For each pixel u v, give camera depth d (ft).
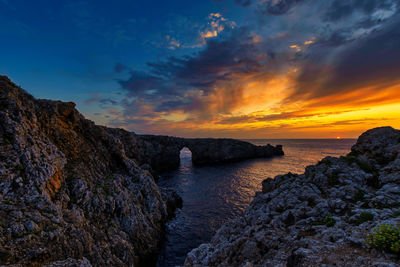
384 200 47.93
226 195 177.37
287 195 64.54
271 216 59.88
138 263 81.20
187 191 194.29
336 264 30.50
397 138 69.77
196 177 260.62
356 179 61.21
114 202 86.43
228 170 307.78
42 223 51.55
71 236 56.49
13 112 63.57
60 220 56.75
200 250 63.52
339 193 56.90
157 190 130.00
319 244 37.40
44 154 66.18
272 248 45.34
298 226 49.83
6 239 42.80
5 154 55.06
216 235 70.54
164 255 90.89
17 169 55.62
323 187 63.36
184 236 106.52
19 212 49.11
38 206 54.65
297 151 619.26
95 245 65.26
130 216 91.40
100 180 95.09
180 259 88.12
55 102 94.79
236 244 52.70
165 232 110.42
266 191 88.02
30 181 56.95
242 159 433.48
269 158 443.32
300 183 68.90
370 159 69.10
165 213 123.75
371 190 57.93
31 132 67.05
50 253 47.88
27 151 59.82
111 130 236.84
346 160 71.97
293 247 41.22
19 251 42.80
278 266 37.99
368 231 37.06
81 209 72.02
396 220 36.27
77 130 105.19
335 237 38.47
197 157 400.26
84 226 66.80
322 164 73.36
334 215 49.34
